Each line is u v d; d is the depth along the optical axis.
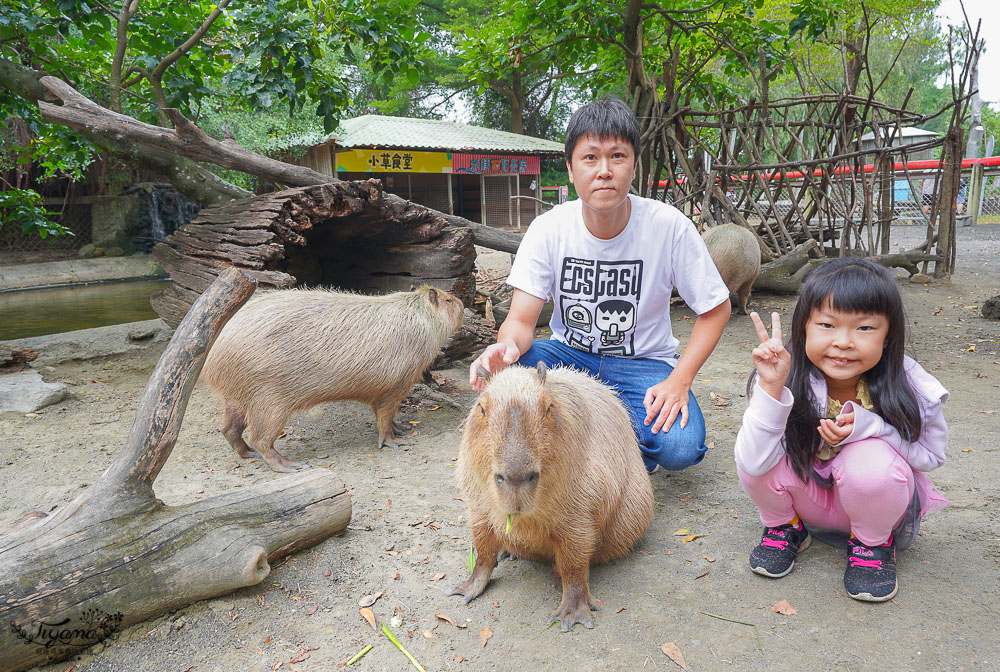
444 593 2.32
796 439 2.24
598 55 9.39
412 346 3.72
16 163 13.89
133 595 2.04
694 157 9.37
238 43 6.55
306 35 5.84
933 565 2.35
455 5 25.59
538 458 1.82
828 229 9.57
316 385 3.47
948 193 8.67
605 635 2.06
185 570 2.13
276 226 4.43
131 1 5.87
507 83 29.47
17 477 3.29
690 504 2.99
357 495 3.11
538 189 25.86
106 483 2.14
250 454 3.66
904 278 8.99
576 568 2.15
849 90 8.95
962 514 2.70
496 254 14.36
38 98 6.12
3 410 4.41
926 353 5.34
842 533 2.52
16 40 6.27
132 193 16.70
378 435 4.08
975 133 18.39
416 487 3.22
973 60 8.31
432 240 5.24
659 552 2.58
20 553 1.93
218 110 15.71
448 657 1.99
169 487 3.19
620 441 2.40
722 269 6.95
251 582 2.20
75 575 1.96
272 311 3.47
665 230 2.82
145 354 5.95
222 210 4.81
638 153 2.55
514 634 2.09
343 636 2.09
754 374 2.36
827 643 1.96
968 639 1.94
